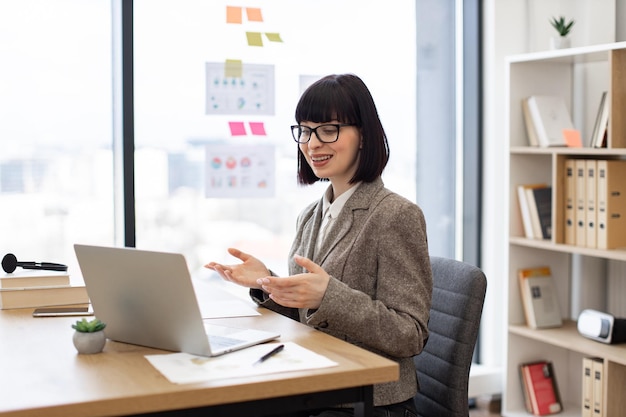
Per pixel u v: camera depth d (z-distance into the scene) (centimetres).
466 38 378
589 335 326
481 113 378
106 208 326
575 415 351
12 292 215
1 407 126
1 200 309
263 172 349
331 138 198
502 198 374
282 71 348
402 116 372
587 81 354
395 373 151
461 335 203
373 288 192
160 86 330
